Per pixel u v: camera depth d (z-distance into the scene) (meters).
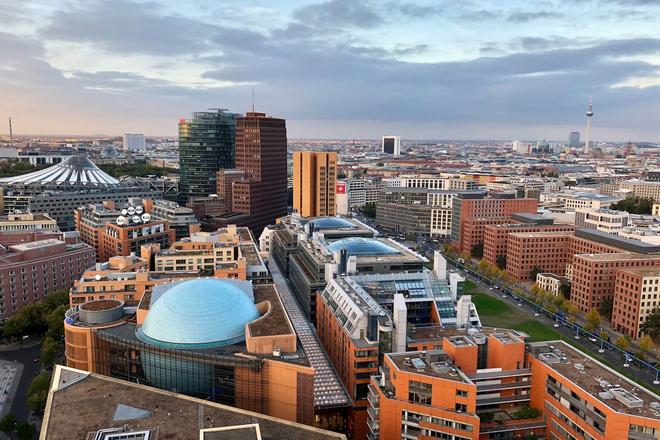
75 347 179.62
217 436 113.19
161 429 119.00
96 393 134.00
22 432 172.75
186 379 162.38
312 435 119.31
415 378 147.88
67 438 115.50
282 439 117.19
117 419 122.69
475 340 172.25
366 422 180.12
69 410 126.12
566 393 146.88
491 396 161.25
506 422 152.38
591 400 137.38
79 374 143.12
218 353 160.50
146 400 131.50
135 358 168.50
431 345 188.12
